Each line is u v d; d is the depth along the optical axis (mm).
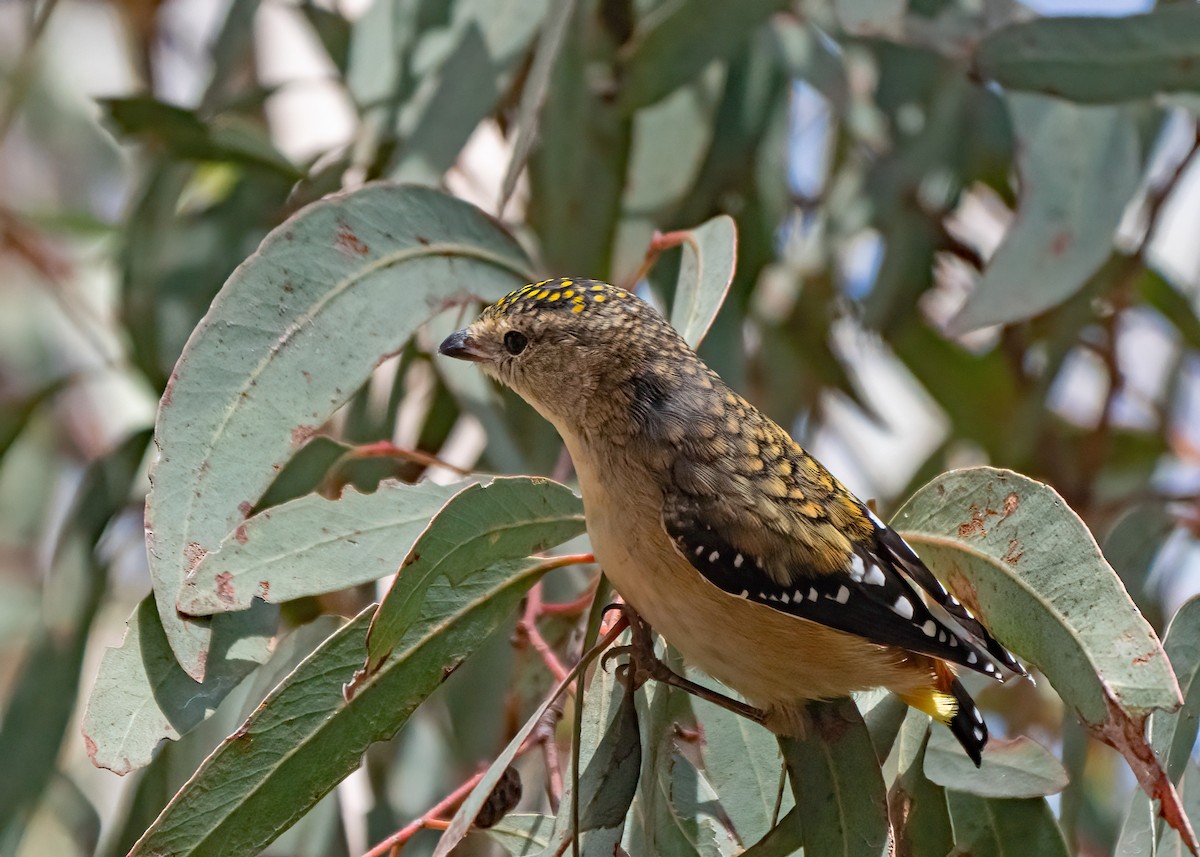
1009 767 6266
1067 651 5645
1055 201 8273
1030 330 11172
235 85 12266
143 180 10227
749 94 10117
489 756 8703
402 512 6473
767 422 6781
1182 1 8578
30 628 12406
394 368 9906
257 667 6164
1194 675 6387
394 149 9102
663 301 9508
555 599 8344
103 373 11352
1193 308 11070
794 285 10836
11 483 12766
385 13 9344
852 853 5977
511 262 7418
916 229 10656
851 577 6188
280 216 9555
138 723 5922
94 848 10031
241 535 6125
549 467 9258
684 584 6262
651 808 6156
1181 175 10227
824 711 6262
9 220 11680
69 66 13508
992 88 10625
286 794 5961
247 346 6422
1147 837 6031
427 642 6293
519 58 8547
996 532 6039
